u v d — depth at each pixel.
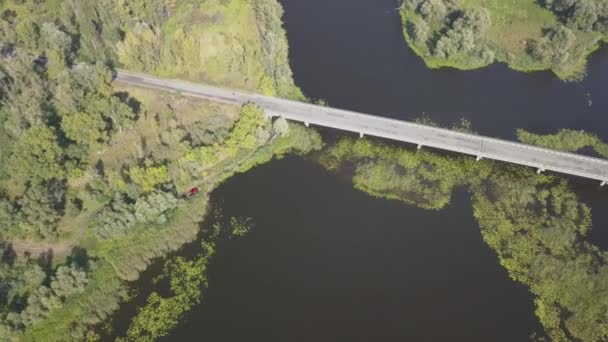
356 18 197.88
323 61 181.88
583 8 184.88
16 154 133.25
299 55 183.50
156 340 117.69
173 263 131.00
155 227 135.00
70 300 121.06
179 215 138.62
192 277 128.38
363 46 187.75
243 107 153.75
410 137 154.62
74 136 140.62
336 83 174.75
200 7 174.88
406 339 118.38
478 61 181.75
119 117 147.62
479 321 121.25
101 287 124.62
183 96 160.38
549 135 160.75
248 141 150.75
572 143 158.50
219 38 169.38
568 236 134.88
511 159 149.50
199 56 164.88
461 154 154.12
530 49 184.62
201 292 125.69
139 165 143.12
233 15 173.62
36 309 115.88
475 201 143.88
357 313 122.06
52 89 152.75
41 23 174.75
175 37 163.88
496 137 160.12
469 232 137.50
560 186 147.25
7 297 118.38
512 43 187.00
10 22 178.62
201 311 122.44
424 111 167.50
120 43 161.25
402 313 122.31
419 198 144.62
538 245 133.88
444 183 147.88
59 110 147.25
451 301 124.50
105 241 131.00
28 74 152.75
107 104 145.38
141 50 163.25
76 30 172.12
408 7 198.62
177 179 143.62
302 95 169.62
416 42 187.25
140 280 127.75
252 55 168.88
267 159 153.50
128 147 147.38
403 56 185.12
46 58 166.75
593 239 135.25
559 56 179.88
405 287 126.75
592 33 190.38
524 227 137.50
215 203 143.00
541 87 176.50
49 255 127.25
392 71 180.00
